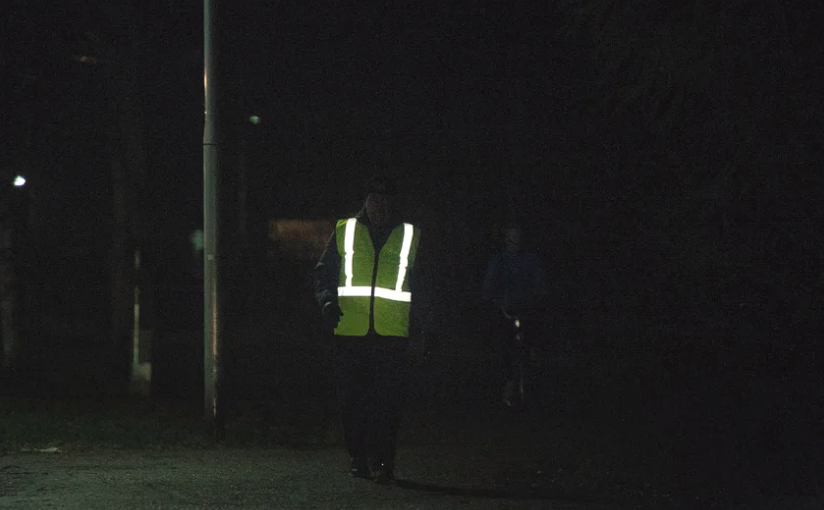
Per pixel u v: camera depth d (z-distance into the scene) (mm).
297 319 67312
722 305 22516
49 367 40625
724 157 20469
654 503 17625
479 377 39688
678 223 21094
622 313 35656
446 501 17438
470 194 56500
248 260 70062
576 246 42031
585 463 21750
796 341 22359
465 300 55375
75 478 19359
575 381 36938
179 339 54562
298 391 35750
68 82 39719
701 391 26844
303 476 19750
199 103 45906
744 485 19219
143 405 30984
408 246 18891
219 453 23047
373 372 19031
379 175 19016
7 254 39750
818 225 20078
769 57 19438
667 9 20016
